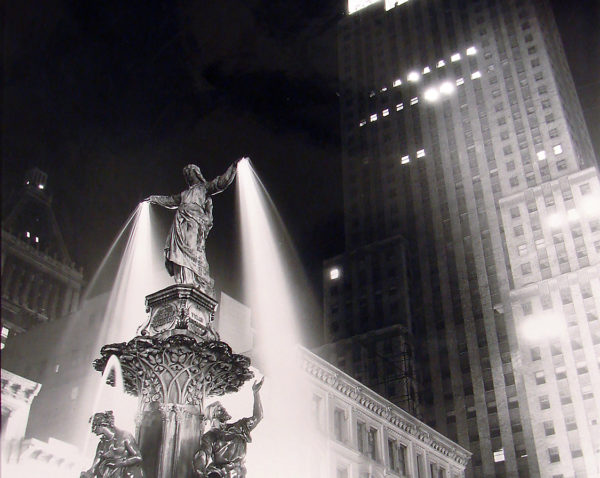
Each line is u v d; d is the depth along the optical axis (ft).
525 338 303.27
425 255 368.27
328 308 375.25
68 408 235.81
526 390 291.99
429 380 327.88
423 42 449.48
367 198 411.34
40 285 373.81
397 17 473.67
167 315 75.72
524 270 322.96
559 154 353.31
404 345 327.88
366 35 481.05
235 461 67.10
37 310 365.20
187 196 83.76
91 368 241.55
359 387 186.91
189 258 79.56
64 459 131.23
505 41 412.77
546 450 276.41
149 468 65.72
